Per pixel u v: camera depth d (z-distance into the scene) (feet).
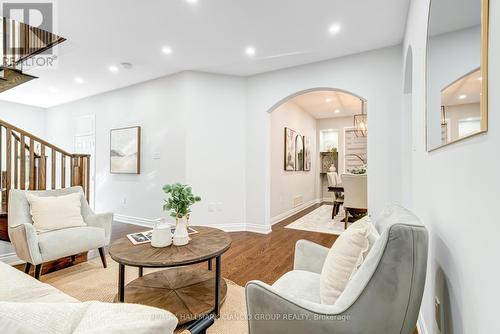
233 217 14.01
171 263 5.17
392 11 8.26
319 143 26.48
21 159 9.89
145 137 15.11
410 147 9.82
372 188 10.65
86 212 9.44
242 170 14.21
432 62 4.34
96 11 8.30
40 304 1.77
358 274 3.34
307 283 4.65
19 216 7.89
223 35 9.82
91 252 10.38
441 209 4.03
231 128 14.01
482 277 2.53
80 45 10.68
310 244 5.56
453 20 3.34
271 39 10.11
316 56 11.55
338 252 3.92
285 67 12.87
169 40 10.23
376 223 4.82
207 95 13.64
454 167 3.39
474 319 2.72
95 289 7.33
